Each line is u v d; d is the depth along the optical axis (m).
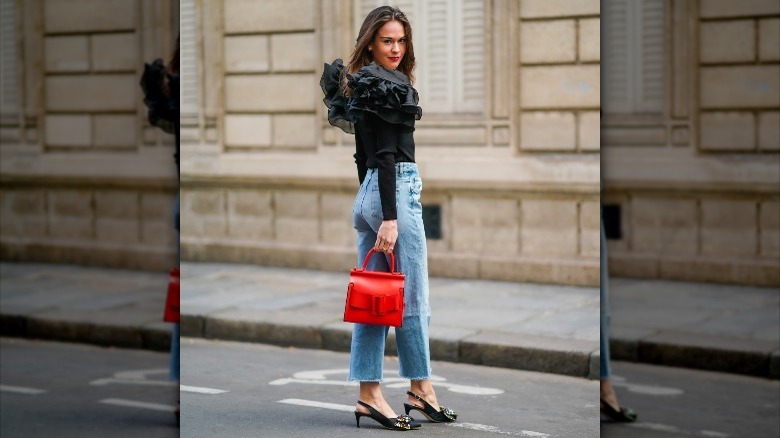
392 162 5.14
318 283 10.48
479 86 10.78
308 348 8.09
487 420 5.61
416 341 5.39
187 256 11.72
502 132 10.66
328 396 6.21
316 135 11.59
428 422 5.52
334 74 5.62
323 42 11.55
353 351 5.30
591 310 8.56
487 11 10.73
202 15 11.96
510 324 7.92
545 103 10.52
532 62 10.59
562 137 10.46
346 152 11.45
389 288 5.04
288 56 11.71
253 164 11.76
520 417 5.71
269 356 7.75
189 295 9.64
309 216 11.59
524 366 7.09
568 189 10.36
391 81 5.09
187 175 11.80
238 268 11.40
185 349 8.08
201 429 5.41
